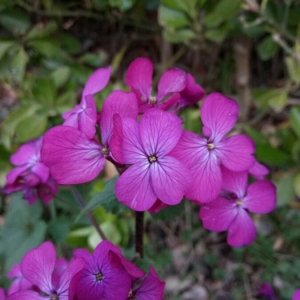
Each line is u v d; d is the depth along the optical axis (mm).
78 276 71
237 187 87
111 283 75
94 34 177
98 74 86
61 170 75
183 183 72
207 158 78
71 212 142
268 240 145
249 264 148
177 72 85
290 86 152
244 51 156
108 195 86
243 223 89
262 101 149
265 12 139
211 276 147
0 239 135
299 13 143
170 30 138
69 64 163
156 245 152
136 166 72
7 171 150
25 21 157
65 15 165
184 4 134
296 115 136
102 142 76
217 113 80
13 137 152
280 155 140
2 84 179
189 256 149
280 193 141
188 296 143
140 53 179
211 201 81
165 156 73
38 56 166
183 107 89
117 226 134
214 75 173
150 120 72
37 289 81
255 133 152
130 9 160
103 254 76
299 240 146
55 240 132
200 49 162
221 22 141
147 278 78
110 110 75
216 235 154
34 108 148
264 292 133
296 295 99
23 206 138
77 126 79
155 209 76
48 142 74
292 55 142
